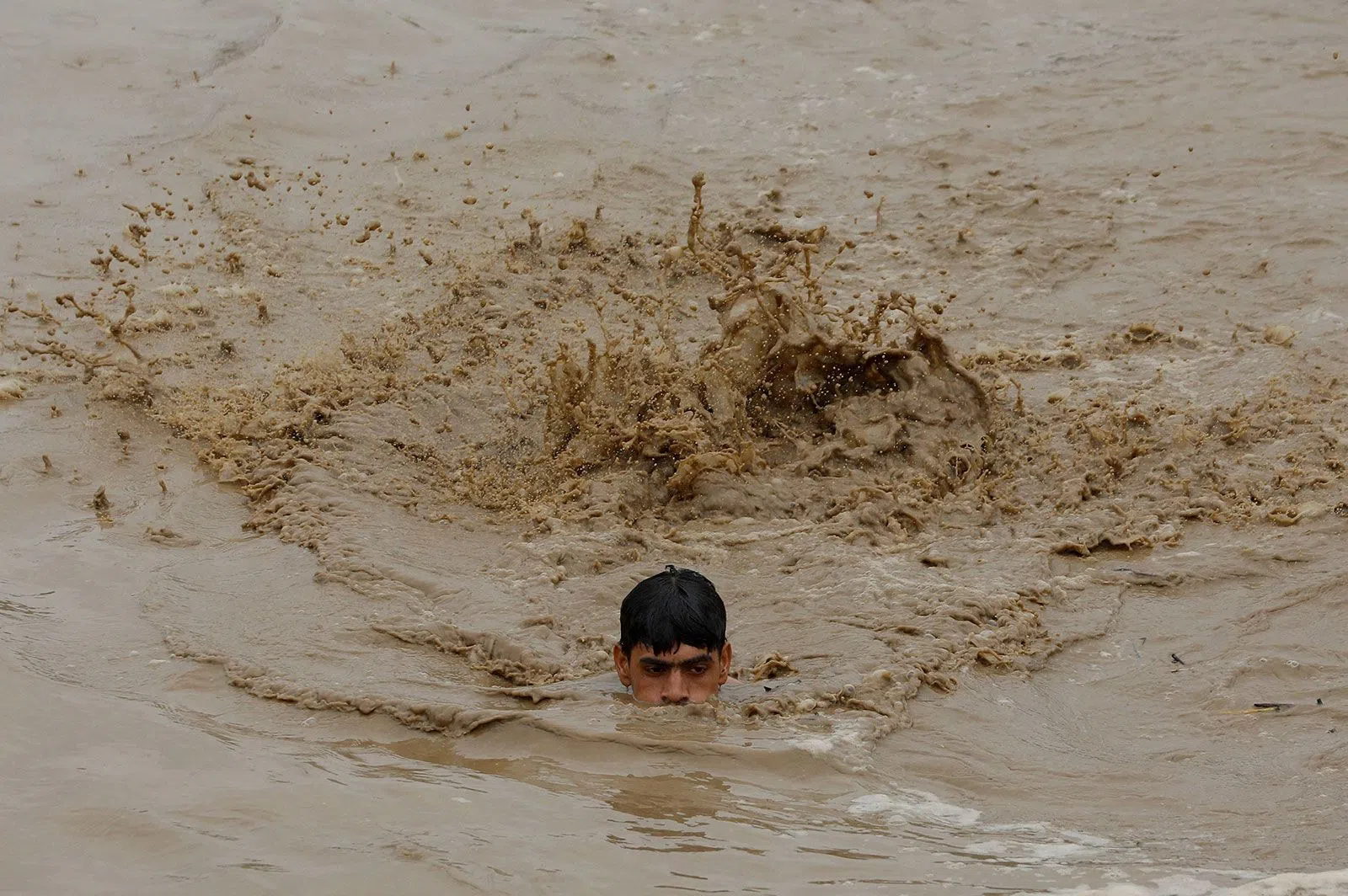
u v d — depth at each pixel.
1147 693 5.79
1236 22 15.67
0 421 8.73
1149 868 4.16
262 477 8.11
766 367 8.62
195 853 4.06
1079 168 12.47
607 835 4.27
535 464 8.29
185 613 6.38
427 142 13.18
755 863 4.11
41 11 15.50
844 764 4.93
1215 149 12.65
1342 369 9.12
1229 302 10.23
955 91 14.18
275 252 11.17
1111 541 7.29
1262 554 7.05
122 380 9.21
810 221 11.80
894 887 3.98
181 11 15.91
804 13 16.14
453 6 16.36
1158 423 8.62
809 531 7.50
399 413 8.81
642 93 14.31
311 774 4.72
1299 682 5.84
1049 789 4.88
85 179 12.30
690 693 5.40
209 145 12.95
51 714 5.16
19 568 6.90
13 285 10.54
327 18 15.68
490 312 10.19
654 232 11.52
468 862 4.02
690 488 7.92
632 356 8.48
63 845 4.12
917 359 8.58
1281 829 4.51
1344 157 12.28
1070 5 16.42
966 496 7.91
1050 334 10.01
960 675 5.86
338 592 6.64
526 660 5.91
